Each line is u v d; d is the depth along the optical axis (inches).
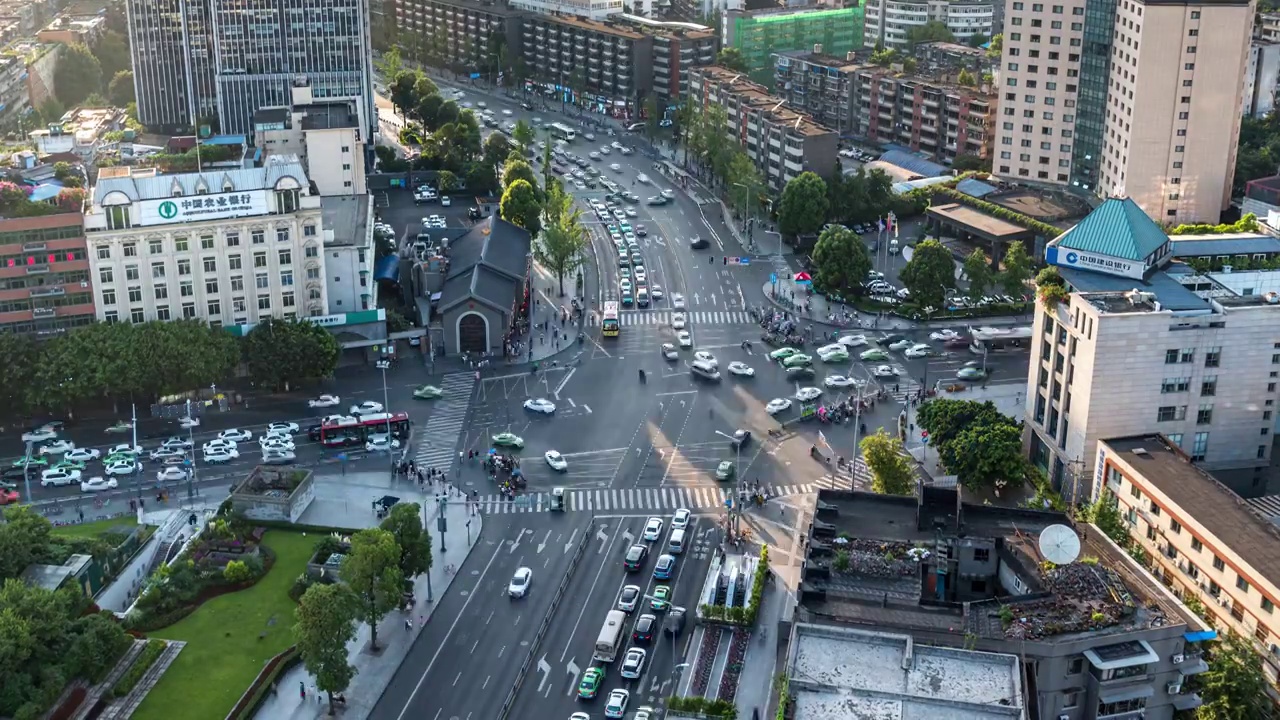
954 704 5743.1
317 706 7795.3
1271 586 7608.3
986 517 7736.2
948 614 6638.8
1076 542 6973.4
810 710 5708.7
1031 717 6072.8
